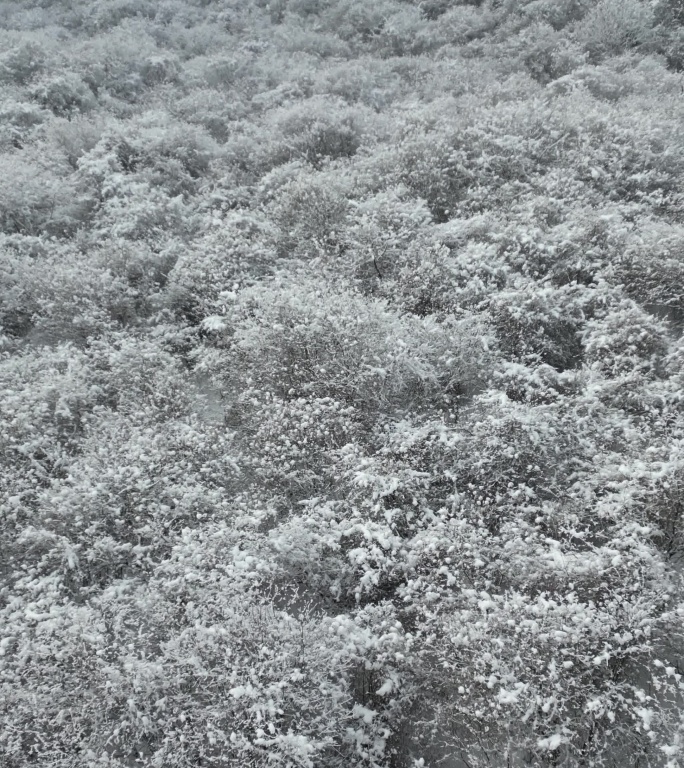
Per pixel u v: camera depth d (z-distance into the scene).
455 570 3.44
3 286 6.52
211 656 3.09
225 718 2.89
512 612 3.14
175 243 7.08
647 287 5.46
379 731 2.99
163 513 4.10
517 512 3.86
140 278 6.71
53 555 3.92
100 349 5.79
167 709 3.03
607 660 2.92
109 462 4.44
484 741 2.89
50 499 4.16
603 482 3.86
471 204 7.00
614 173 7.11
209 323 5.79
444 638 3.11
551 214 6.41
